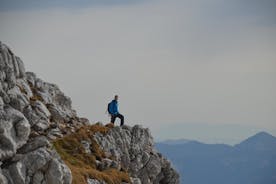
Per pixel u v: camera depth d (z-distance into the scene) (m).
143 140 179.25
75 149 150.88
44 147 104.31
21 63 147.75
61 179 100.81
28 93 145.75
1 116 101.75
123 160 169.50
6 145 98.88
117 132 172.38
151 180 175.75
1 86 120.81
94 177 134.50
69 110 178.62
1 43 132.12
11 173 96.81
